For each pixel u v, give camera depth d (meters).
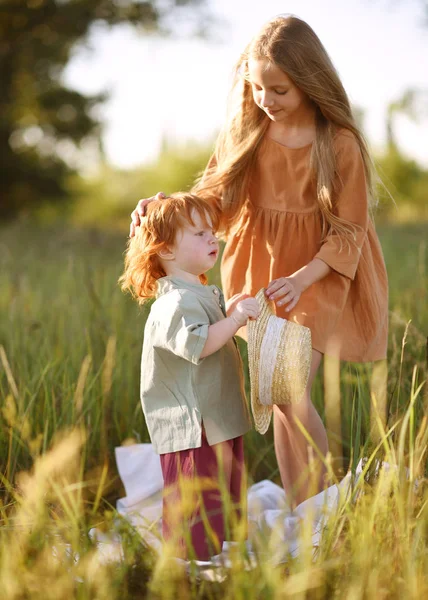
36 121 18.22
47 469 1.90
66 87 17.98
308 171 2.52
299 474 2.56
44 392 2.91
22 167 18.14
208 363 2.27
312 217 2.54
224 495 1.85
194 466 2.24
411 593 1.62
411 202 21.09
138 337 3.45
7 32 16.50
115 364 3.20
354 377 2.88
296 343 2.26
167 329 2.21
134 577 1.82
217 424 2.26
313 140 2.50
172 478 2.29
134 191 27.02
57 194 18.92
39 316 4.14
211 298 2.33
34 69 17.22
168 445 2.29
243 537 1.75
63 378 2.96
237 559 1.73
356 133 2.52
